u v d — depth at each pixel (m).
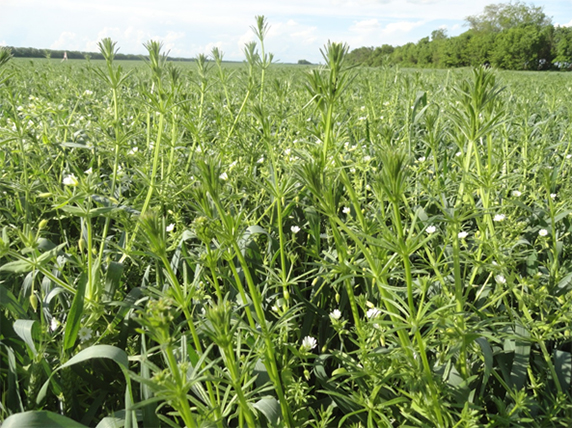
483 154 4.03
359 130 5.70
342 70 2.23
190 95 5.80
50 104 5.30
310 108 5.81
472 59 75.88
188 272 3.13
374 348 2.21
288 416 1.90
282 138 5.46
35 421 1.63
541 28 81.88
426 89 7.11
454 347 1.81
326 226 3.66
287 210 3.40
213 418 1.62
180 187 3.64
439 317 1.76
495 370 2.37
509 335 2.09
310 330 2.85
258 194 3.83
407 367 1.85
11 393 2.10
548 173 2.83
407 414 1.88
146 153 4.54
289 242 3.30
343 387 2.30
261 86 5.48
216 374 1.98
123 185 4.55
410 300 1.59
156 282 2.85
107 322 2.49
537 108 8.77
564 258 3.40
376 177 1.51
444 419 1.83
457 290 1.99
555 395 2.21
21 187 3.46
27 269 2.12
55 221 4.09
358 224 2.84
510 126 5.03
